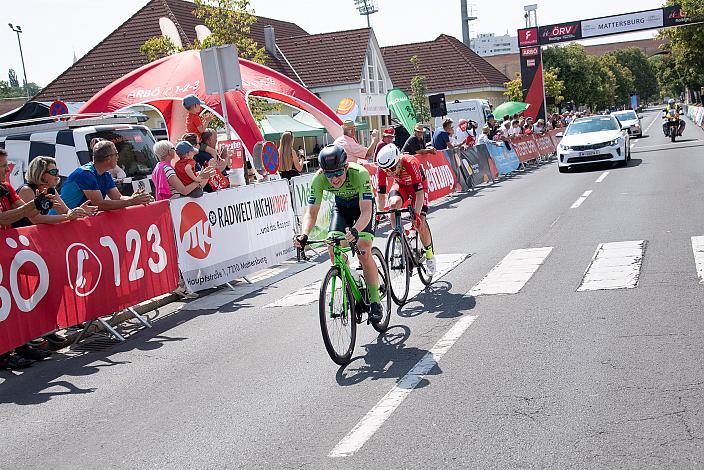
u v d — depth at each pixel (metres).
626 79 126.06
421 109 40.59
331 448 3.86
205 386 5.21
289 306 7.65
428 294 7.41
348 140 12.23
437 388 4.62
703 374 4.39
